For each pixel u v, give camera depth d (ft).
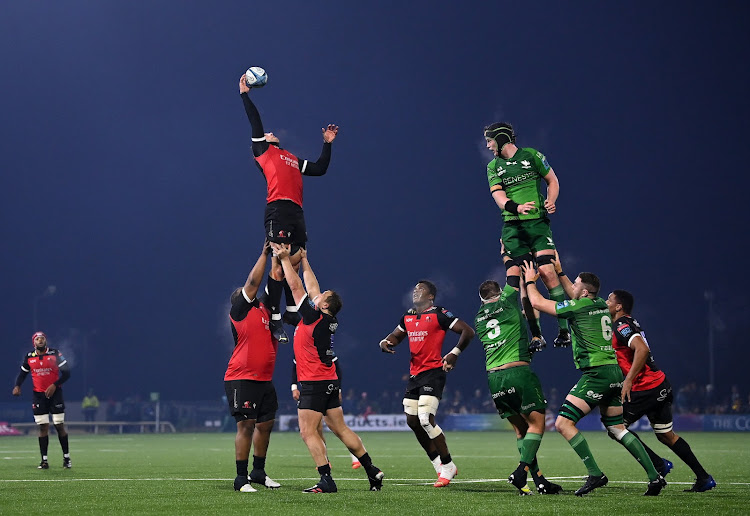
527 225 128.47
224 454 258.16
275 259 134.92
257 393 133.08
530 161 128.77
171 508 106.73
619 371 127.85
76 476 166.20
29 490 133.08
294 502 112.98
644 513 101.45
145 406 543.39
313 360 130.31
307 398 130.31
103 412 539.29
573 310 127.03
